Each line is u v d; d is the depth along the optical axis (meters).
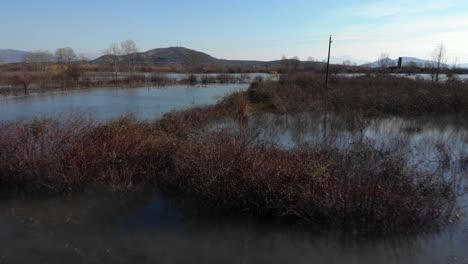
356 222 4.90
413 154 8.28
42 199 5.97
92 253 4.37
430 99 16.14
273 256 4.38
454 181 6.26
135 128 7.89
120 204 5.82
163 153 7.07
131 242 4.66
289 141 9.85
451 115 15.16
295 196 5.21
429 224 4.80
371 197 4.88
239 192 5.45
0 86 30.77
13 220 5.24
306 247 4.56
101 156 6.59
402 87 20.88
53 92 28.27
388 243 4.58
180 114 12.20
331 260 4.29
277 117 14.46
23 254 4.31
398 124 13.07
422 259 4.23
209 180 5.68
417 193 5.24
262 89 20.05
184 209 5.66
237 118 13.00
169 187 6.36
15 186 6.40
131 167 6.71
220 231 4.98
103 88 33.06
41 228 5.01
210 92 29.11
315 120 13.63
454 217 5.04
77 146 6.62
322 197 5.05
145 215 5.46
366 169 5.96
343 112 14.87
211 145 6.34
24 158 6.41
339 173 5.65
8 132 6.92
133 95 26.19
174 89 32.66
